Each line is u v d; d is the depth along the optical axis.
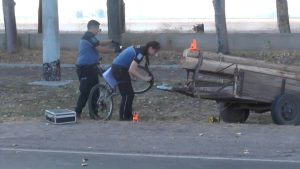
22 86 26.05
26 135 14.83
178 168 11.66
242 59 17.64
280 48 36.28
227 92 16.98
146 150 13.31
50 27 26.27
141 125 16.09
